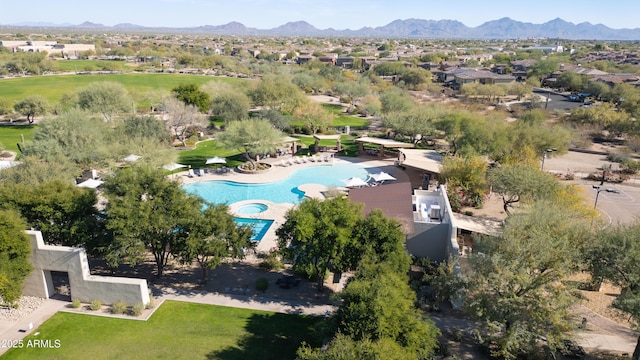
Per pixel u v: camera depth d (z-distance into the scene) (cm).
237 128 6225
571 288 2477
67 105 9456
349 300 2256
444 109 8400
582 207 3894
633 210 4988
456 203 4700
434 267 3597
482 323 2464
